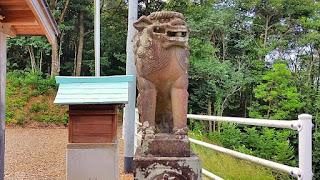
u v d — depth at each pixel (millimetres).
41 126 12273
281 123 1757
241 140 9656
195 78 12555
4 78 3467
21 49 16641
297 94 10812
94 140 3068
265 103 12750
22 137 9680
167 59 2246
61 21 15523
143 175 2113
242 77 12734
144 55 2270
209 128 12508
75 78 3248
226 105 14461
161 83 2285
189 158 2152
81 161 3035
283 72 11016
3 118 3387
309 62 13852
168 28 2207
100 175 3037
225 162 4449
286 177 4840
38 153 7082
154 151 2197
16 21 3547
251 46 13945
